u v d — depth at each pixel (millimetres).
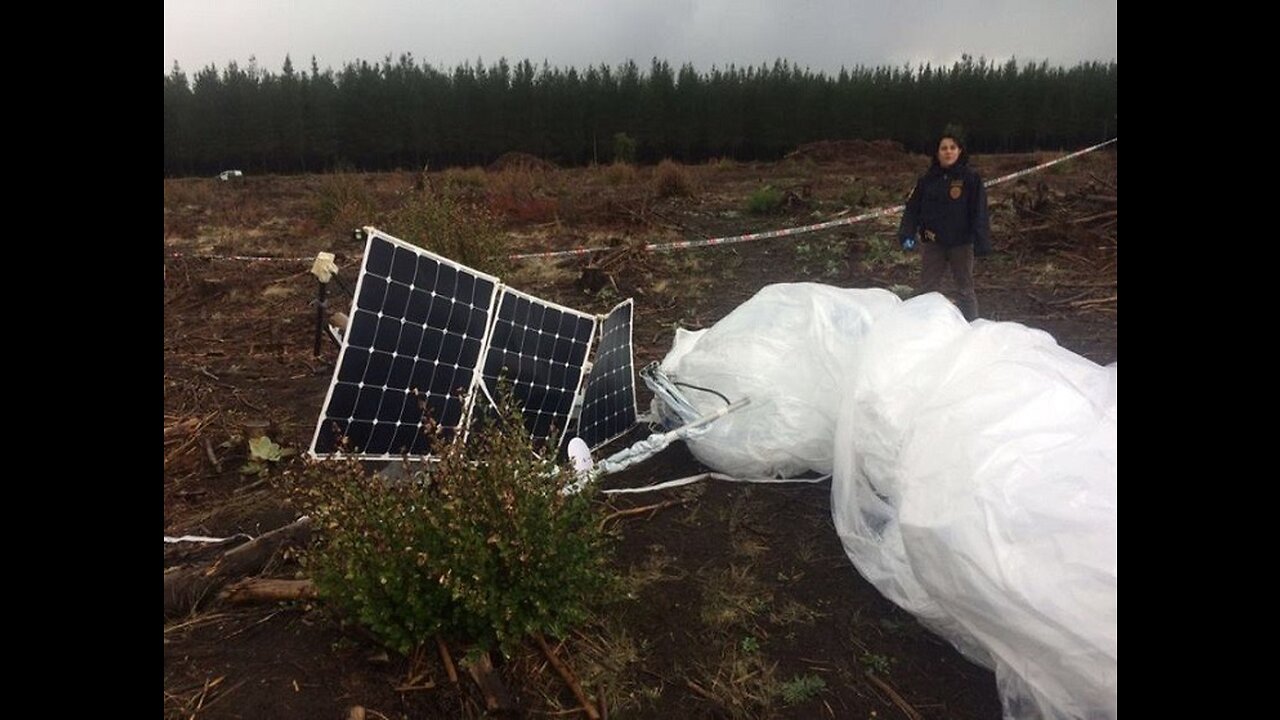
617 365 4816
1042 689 2447
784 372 4160
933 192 6348
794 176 26703
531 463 2902
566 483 3020
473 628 2654
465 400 3672
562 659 2781
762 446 4125
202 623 2850
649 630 2996
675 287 9234
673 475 4371
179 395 5598
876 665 2861
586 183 24625
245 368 6305
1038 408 2748
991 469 2586
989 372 2957
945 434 2797
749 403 4164
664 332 7457
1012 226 11219
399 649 2527
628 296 8820
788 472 4238
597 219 14531
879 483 3297
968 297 6457
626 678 2742
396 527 2604
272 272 10094
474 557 2588
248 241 13375
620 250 10328
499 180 22188
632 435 4973
